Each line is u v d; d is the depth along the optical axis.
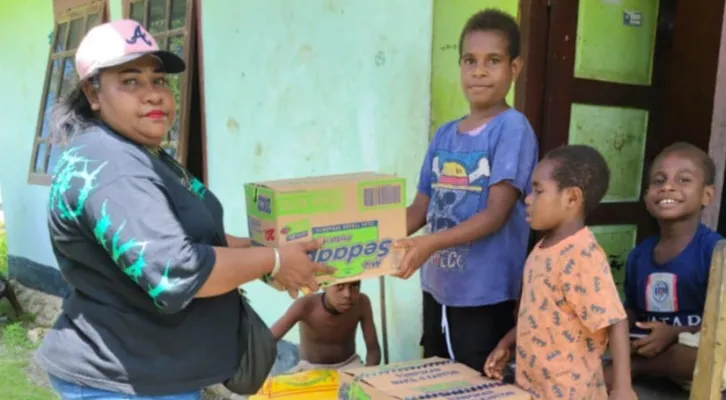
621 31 2.84
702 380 1.56
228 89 4.10
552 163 1.78
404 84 3.04
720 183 2.98
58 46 5.51
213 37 4.14
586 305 1.69
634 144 3.01
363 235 1.75
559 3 2.58
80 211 1.46
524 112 2.59
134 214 1.41
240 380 1.80
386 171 3.19
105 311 1.54
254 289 4.09
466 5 2.73
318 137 3.55
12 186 6.40
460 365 2.09
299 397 2.49
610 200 2.94
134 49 1.55
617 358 1.68
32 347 4.82
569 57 2.66
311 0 3.46
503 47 2.00
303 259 1.61
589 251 1.71
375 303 3.28
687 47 2.98
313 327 2.87
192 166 4.53
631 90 2.93
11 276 6.59
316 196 1.68
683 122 3.03
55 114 1.64
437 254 2.18
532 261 1.84
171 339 1.56
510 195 1.98
